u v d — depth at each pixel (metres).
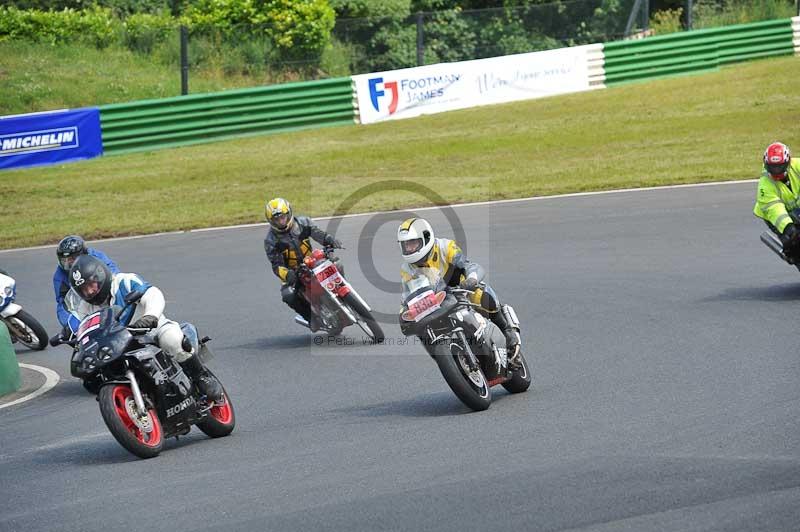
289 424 29.12
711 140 84.81
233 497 22.38
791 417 24.97
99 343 25.73
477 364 28.50
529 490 21.06
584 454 23.30
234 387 34.75
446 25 115.31
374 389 32.72
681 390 28.62
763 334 34.66
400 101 101.44
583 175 76.38
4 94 105.75
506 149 87.62
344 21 117.75
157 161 91.19
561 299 43.47
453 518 19.81
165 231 68.88
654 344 34.78
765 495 19.77
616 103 100.62
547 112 99.44
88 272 26.52
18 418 33.31
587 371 32.19
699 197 65.38
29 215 76.25
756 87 101.06
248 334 43.00
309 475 23.55
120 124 93.75
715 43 111.00
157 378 26.78
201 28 116.69
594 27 116.12
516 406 28.58
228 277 54.34
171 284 53.38
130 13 133.38
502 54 114.44
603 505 19.88
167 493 23.16
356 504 21.11
